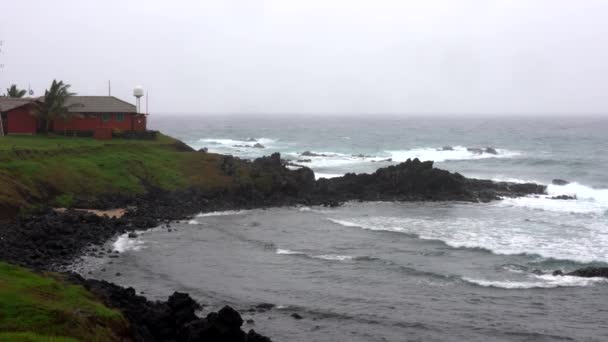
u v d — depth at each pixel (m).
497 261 39.44
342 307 30.66
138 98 77.38
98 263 37.31
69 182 54.38
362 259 39.72
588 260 39.25
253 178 65.12
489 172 87.62
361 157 107.06
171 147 73.06
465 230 49.22
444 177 67.31
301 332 27.42
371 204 62.66
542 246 43.34
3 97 75.56
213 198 60.53
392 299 31.94
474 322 28.67
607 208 59.59
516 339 26.77
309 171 69.31
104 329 21.70
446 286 34.16
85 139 69.12
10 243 38.50
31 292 22.95
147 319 24.67
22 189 49.03
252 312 29.80
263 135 184.25
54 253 38.25
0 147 56.09
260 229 49.19
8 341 18.12
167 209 55.12
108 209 53.06
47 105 68.38
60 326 20.48
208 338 22.64
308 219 53.84
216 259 39.50
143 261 38.38
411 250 42.41
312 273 36.56
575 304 31.14
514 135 181.25
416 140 159.00
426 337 26.98
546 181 78.31
